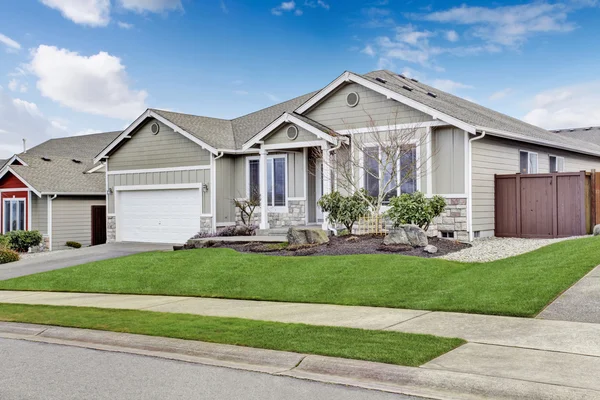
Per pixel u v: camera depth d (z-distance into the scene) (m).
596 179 16.72
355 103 18.22
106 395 5.54
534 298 8.49
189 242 17.78
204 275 12.60
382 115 17.67
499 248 13.95
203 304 10.20
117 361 6.89
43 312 9.92
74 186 27.05
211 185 21.23
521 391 5.11
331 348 6.67
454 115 16.16
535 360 5.93
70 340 8.20
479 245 14.78
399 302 9.25
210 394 5.48
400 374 5.73
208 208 21.33
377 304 9.28
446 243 14.63
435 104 17.27
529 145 20.03
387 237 14.34
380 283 10.53
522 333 7.00
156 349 7.42
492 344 6.61
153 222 23.12
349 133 18.38
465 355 6.21
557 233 16.47
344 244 14.80
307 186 20.19
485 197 16.97
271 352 6.73
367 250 13.86
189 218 22.00
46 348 7.70
